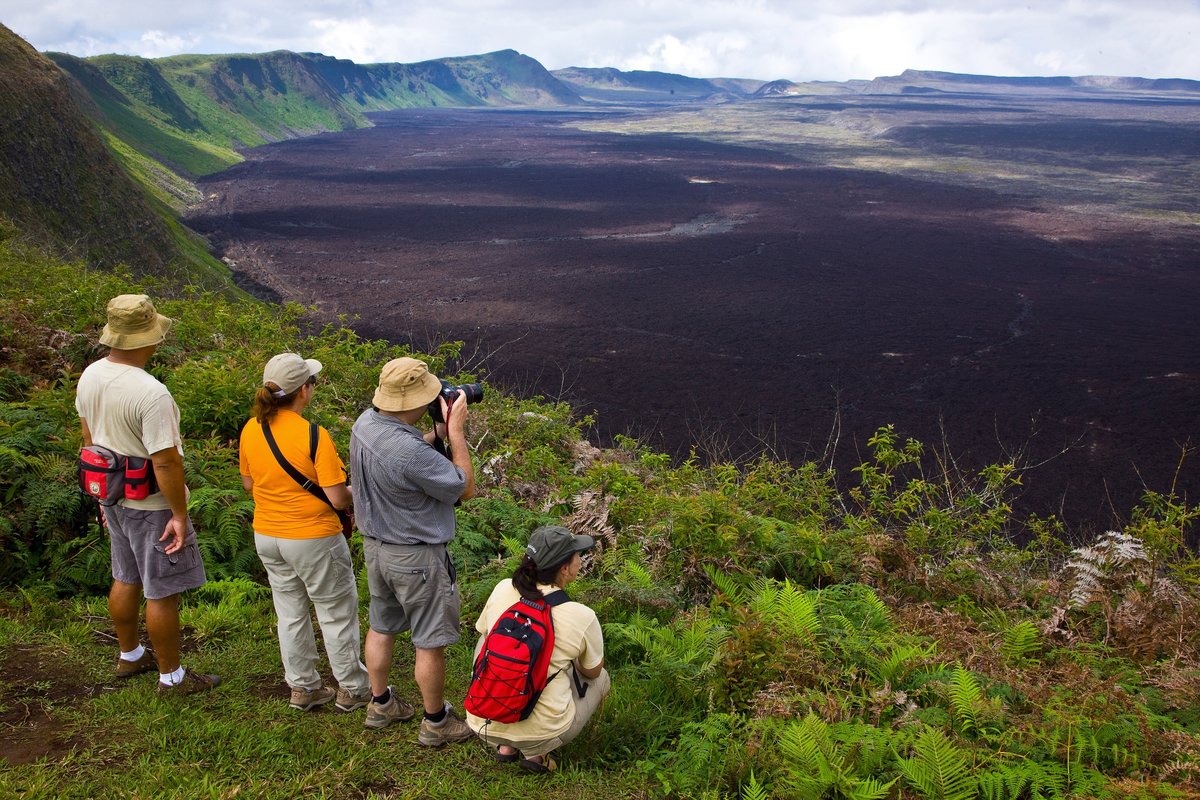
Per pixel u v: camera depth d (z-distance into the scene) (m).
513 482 8.86
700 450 28.88
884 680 5.25
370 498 4.10
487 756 4.31
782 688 4.95
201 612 5.59
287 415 4.27
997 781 4.07
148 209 49.28
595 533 7.38
